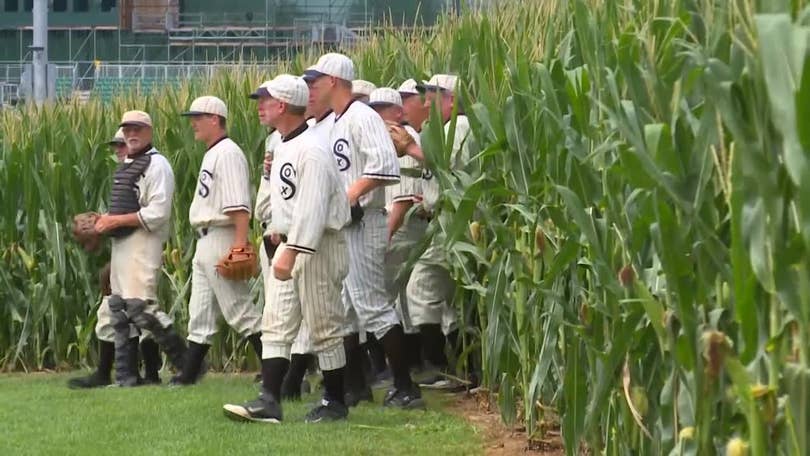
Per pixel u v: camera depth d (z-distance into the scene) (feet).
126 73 200.23
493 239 83.51
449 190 82.28
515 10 99.55
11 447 78.18
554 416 77.46
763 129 35.17
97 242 109.91
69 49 390.83
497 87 84.89
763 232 36.40
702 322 44.78
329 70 90.17
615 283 52.85
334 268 82.07
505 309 80.64
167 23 356.38
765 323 39.22
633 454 57.16
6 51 408.26
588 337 59.06
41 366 134.82
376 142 88.63
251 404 84.28
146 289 107.86
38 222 131.64
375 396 100.99
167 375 123.75
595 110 58.80
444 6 143.95
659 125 42.24
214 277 103.96
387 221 92.89
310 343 91.20
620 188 53.72
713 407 44.91
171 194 108.88
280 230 81.56
